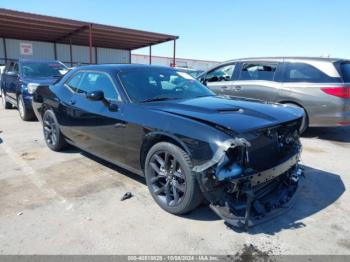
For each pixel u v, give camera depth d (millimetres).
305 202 3334
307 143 5902
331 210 3158
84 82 4340
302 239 2629
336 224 2883
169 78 4098
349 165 4598
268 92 6453
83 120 4137
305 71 6059
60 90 4816
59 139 4953
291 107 3527
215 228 2781
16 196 3416
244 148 2521
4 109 10422
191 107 3162
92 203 3258
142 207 3170
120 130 3482
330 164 4641
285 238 2641
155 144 3061
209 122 2701
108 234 2686
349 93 5641
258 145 2707
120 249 2479
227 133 2545
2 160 4699
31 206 3182
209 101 3518
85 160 4691
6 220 2896
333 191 3635
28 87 7586
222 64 7441
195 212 3053
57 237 2635
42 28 19203
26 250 2457
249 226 2584
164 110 3098
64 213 3043
